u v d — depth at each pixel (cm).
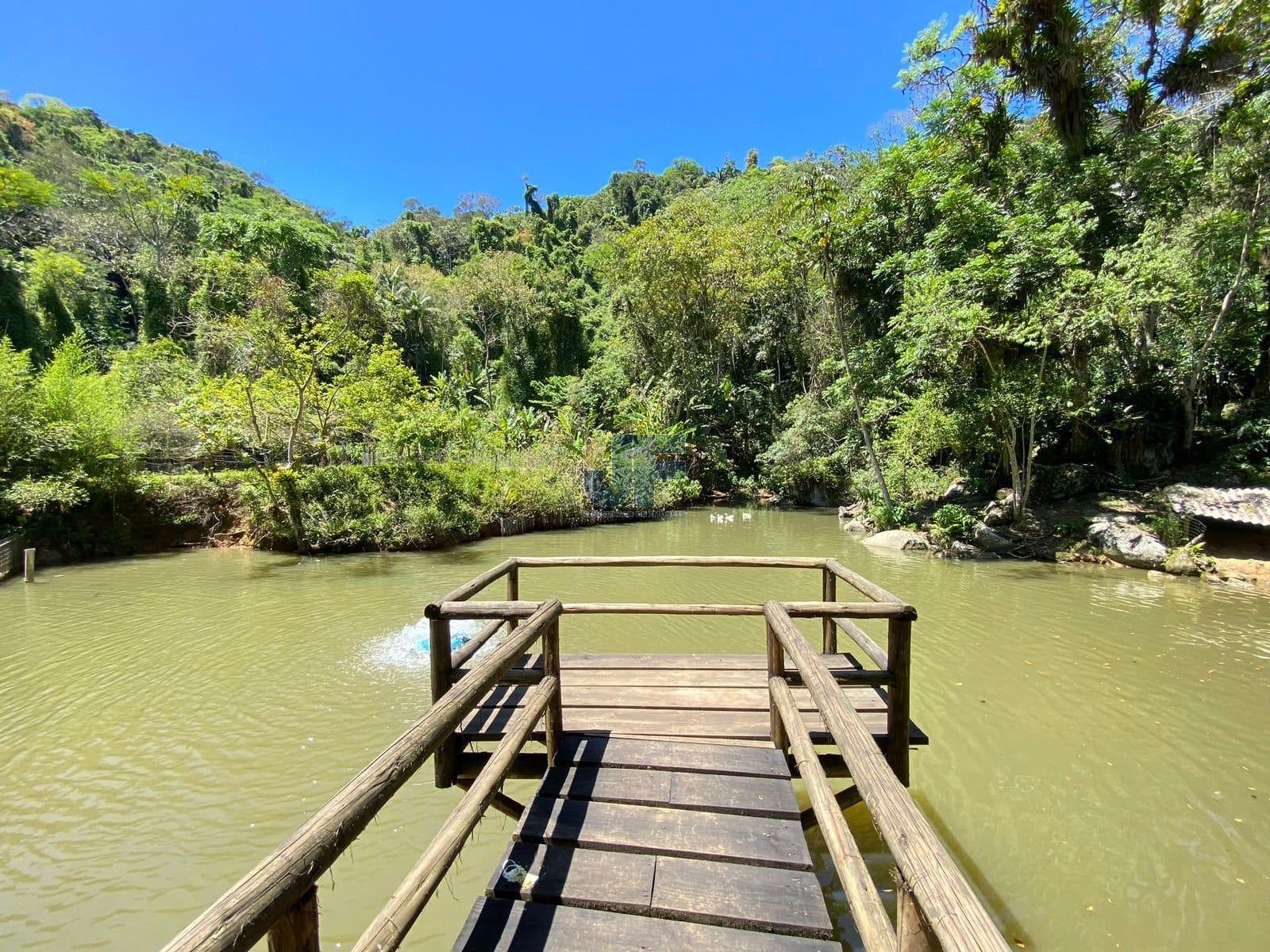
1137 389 1298
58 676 635
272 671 646
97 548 1319
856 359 1570
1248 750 458
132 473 1423
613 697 357
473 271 3809
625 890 210
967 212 1235
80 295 2919
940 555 1194
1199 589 909
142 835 385
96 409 1400
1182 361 1283
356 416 1547
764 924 194
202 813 407
